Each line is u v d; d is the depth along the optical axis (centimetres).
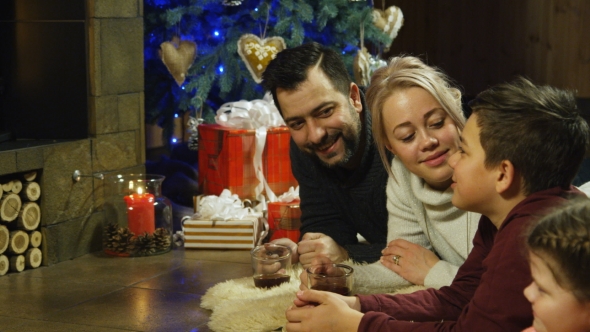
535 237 99
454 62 586
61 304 229
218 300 222
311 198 246
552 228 97
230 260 279
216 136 312
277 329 194
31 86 288
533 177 132
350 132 215
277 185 318
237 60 360
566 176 133
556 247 95
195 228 293
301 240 247
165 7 368
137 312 221
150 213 286
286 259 228
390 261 207
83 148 288
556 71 548
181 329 205
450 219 197
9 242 264
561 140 130
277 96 215
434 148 176
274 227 294
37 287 248
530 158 131
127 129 308
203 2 351
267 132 313
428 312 160
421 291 165
